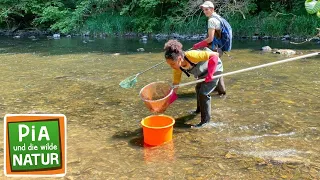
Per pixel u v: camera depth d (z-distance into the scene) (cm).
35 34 1819
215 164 352
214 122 462
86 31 1689
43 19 1747
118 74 771
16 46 1333
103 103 561
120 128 456
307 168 339
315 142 395
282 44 1132
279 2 1430
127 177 332
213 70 418
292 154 368
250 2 1405
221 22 530
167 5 1586
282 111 493
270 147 386
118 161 365
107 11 1781
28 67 887
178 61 407
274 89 601
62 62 955
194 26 1450
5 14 1781
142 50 1130
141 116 499
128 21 1628
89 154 383
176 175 333
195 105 540
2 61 992
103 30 1644
